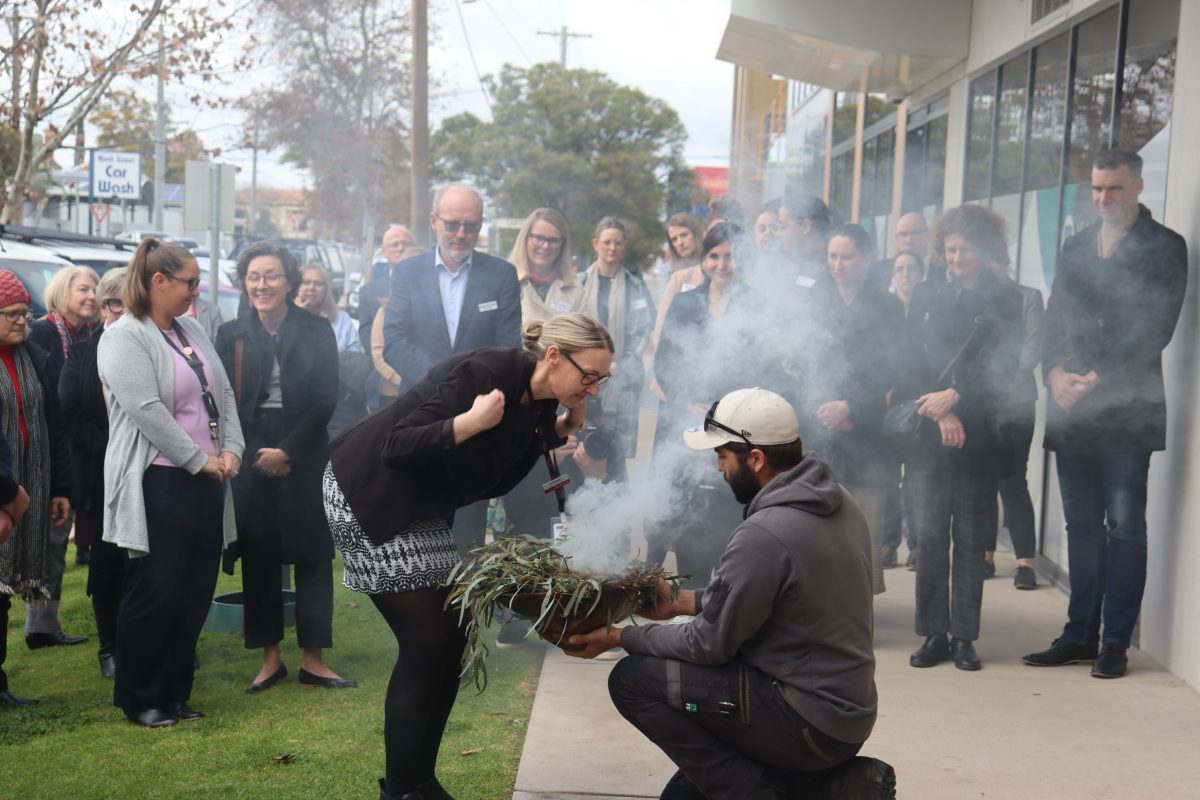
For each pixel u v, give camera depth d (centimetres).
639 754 397
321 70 2898
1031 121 734
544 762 389
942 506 498
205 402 437
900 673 493
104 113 2612
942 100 949
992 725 431
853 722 295
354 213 3531
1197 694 466
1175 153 506
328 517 345
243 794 360
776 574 290
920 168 1016
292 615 561
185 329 447
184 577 429
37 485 449
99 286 516
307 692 469
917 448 500
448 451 321
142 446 420
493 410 318
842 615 296
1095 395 479
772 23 868
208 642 543
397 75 2948
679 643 303
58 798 358
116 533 418
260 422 473
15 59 1352
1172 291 463
